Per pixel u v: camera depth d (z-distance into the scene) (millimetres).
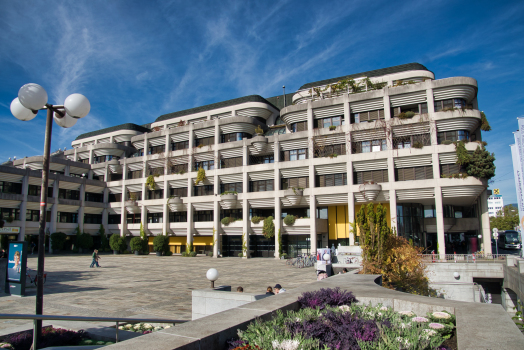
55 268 32625
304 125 44875
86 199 60406
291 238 45188
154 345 4156
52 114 9617
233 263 38469
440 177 36719
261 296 10289
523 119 27484
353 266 24031
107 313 13852
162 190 56125
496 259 29578
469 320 5496
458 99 37531
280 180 45156
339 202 41531
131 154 65562
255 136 48531
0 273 17625
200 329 4918
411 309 7270
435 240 46906
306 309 6512
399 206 39625
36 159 57781
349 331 5020
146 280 24156
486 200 36938
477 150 35531
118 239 55406
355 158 40188
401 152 38156
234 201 47281
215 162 50219
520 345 4301
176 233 53750
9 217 47688
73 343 8805
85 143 71312
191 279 24672
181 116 60125
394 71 44906
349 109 41500
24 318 5645
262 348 4590
